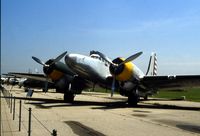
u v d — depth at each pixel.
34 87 39.84
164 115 15.30
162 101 29.58
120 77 19.64
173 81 19.98
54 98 28.09
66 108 17.84
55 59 21.77
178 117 14.50
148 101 28.66
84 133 9.52
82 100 27.03
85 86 22.98
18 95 32.12
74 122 11.95
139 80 20.25
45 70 22.06
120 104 22.36
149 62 31.00
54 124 11.27
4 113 14.27
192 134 9.68
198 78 18.84
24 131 9.48
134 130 10.29
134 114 15.45
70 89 22.23
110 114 15.09
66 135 9.12
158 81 20.20
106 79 21.28
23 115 13.65
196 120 13.37
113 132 9.82
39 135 8.91
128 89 20.25
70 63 19.27
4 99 24.59
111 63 19.72
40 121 11.98
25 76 25.84
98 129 10.34
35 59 22.06
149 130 10.34
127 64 19.64
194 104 25.70
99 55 21.03
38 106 18.72
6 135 8.79
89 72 20.22
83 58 19.78
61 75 22.09
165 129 10.63
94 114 14.91
